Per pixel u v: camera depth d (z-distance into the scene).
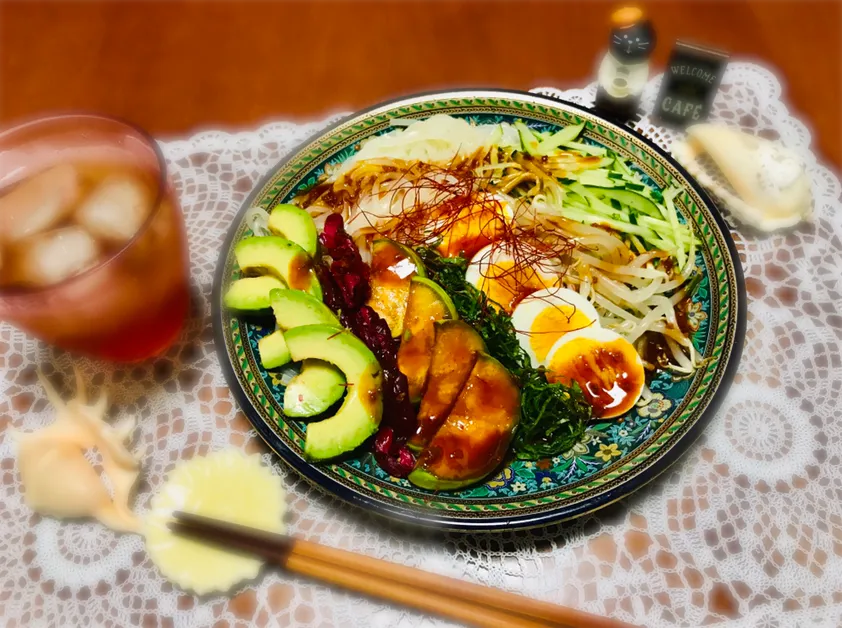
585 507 0.35
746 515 0.37
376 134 0.47
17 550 0.38
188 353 0.43
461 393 0.38
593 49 0.53
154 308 0.40
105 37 0.55
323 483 0.36
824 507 0.37
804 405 0.40
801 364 0.41
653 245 0.45
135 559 0.37
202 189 0.48
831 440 0.39
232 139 0.49
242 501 0.38
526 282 0.45
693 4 0.54
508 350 0.40
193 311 0.44
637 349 0.42
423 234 0.47
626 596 0.36
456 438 0.37
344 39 0.54
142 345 0.42
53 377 0.42
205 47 0.54
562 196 0.47
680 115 0.49
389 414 0.39
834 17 0.53
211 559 0.37
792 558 0.36
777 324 0.42
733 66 0.51
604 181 0.46
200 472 0.39
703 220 0.42
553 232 0.46
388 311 0.42
